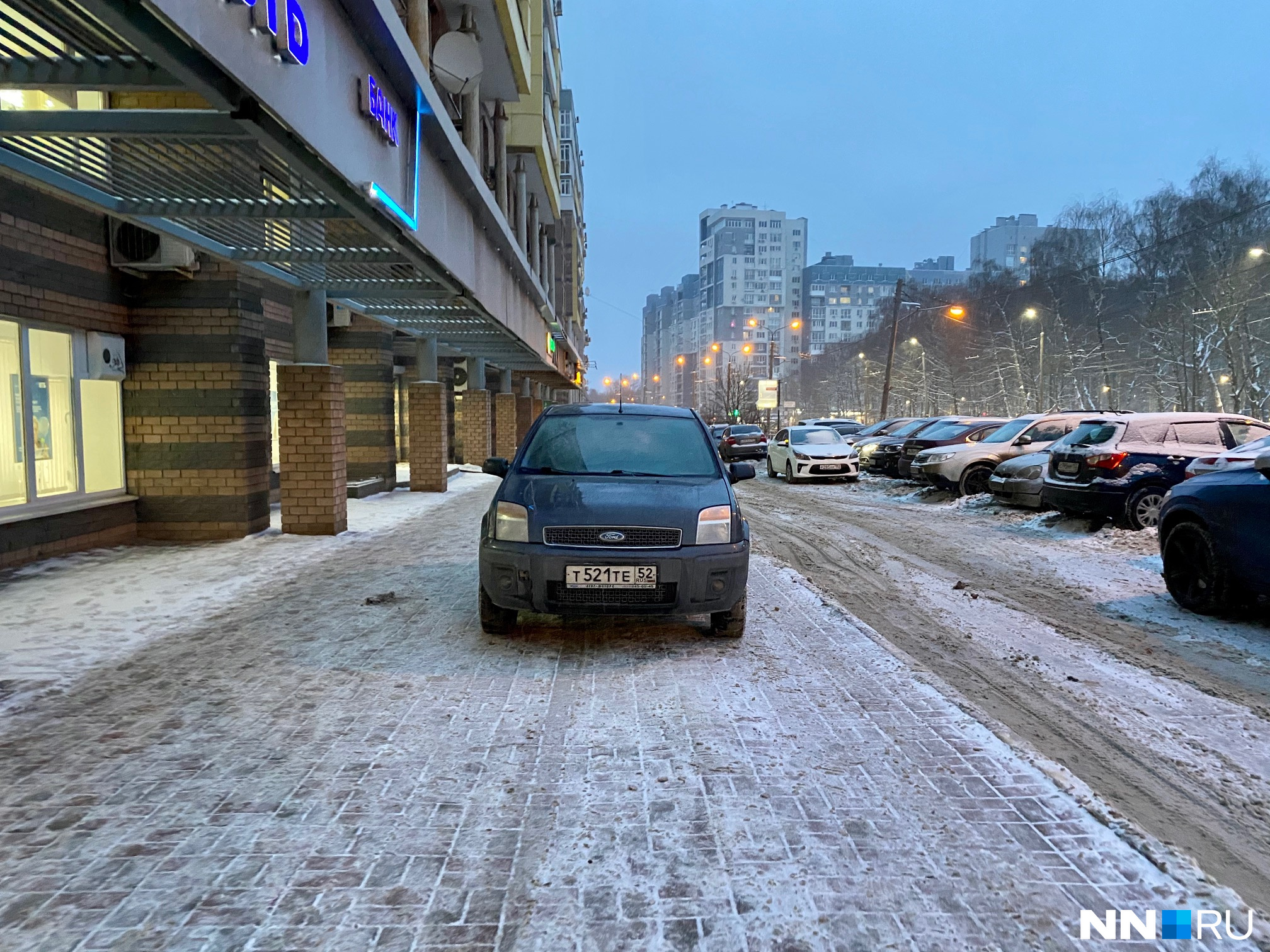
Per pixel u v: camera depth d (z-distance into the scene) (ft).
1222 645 18.03
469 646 16.51
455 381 83.51
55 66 12.20
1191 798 10.67
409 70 19.58
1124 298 179.52
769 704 13.20
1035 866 8.40
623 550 15.33
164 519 30.53
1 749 11.32
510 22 38.34
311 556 27.22
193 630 17.75
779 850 8.70
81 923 7.34
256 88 12.12
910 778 10.46
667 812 9.54
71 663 15.30
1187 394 140.36
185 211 18.65
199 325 30.01
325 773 10.56
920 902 7.77
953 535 35.60
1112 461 32.94
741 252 584.81
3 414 24.34
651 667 15.20
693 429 20.26
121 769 10.66
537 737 11.79
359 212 18.53
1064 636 18.81
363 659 15.57
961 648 17.81
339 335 51.52
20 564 24.99
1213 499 19.85
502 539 15.90
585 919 7.48
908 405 260.62
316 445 31.68
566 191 120.88
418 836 8.97
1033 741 12.55
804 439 68.08
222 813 9.45
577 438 19.53
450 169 27.25
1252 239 139.03
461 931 7.29
